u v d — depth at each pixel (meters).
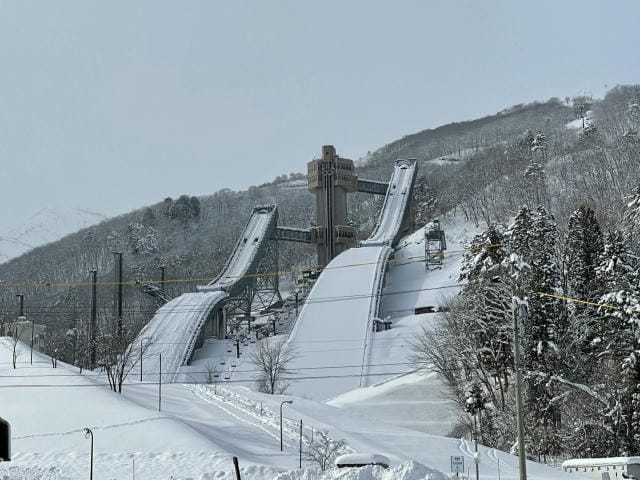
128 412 87.00
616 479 67.88
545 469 77.56
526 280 103.25
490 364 105.25
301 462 72.94
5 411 87.94
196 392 112.19
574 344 102.94
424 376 127.31
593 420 91.88
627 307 92.06
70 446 75.06
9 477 61.47
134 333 166.25
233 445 78.81
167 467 67.62
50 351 171.88
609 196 188.88
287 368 160.12
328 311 181.12
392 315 196.62
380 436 90.00
